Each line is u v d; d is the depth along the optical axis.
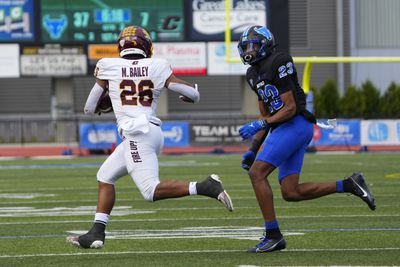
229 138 85.88
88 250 25.41
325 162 67.19
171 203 39.81
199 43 89.69
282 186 24.77
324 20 117.94
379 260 22.66
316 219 32.78
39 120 92.31
